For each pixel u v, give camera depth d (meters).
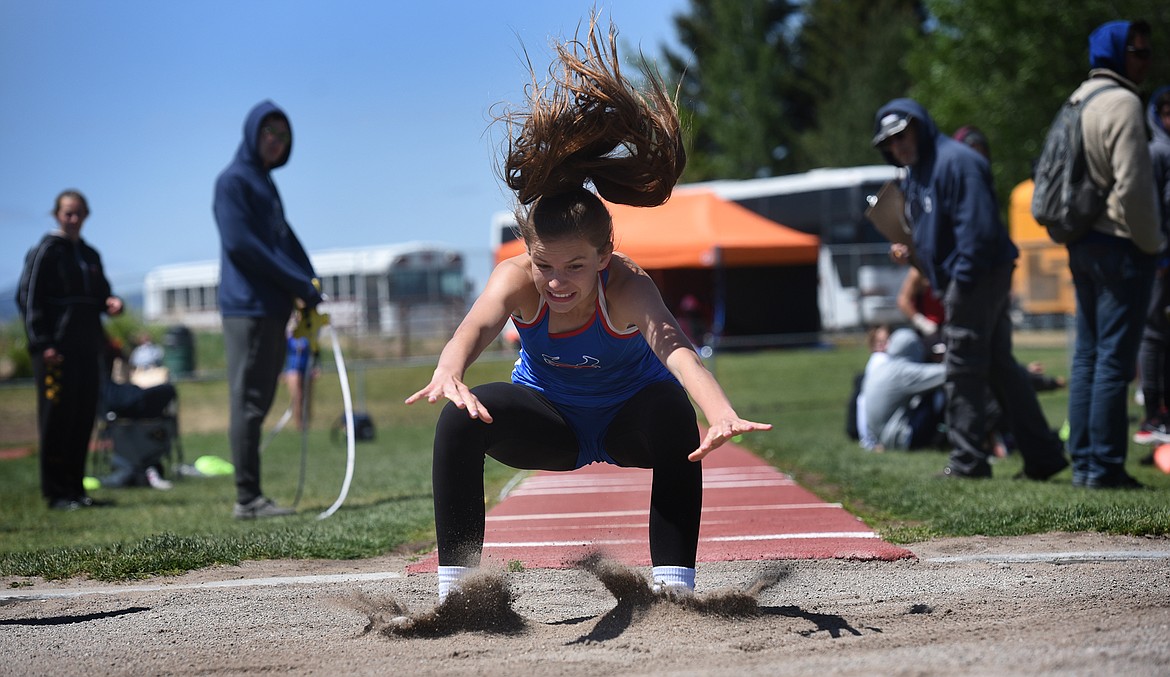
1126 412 10.14
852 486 11.16
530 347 5.61
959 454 11.44
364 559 8.31
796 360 33.38
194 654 5.34
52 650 5.59
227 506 12.88
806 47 92.44
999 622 5.29
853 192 44.19
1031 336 34.69
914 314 15.60
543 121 5.32
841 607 5.91
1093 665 4.18
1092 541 7.62
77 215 13.15
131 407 16.28
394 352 39.56
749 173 87.31
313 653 5.23
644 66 5.55
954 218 11.04
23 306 13.02
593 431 5.82
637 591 5.57
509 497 12.16
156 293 41.91
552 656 4.91
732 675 4.39
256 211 11.15
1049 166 10.09
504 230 46.81
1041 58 42.59
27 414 30.00
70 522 11.66
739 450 16.56
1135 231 9.63
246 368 11.19
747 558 7.48
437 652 5.10
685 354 5.09
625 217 36.38
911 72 55.06
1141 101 9.78
